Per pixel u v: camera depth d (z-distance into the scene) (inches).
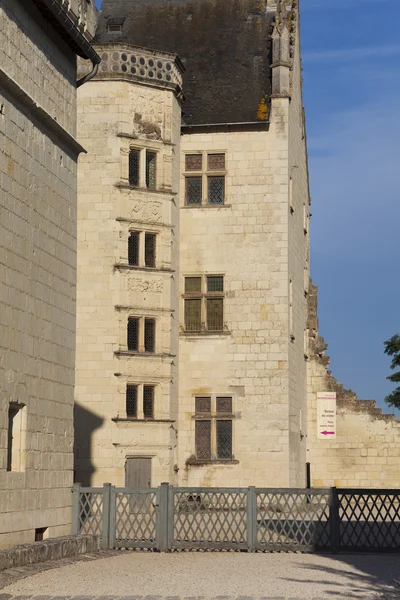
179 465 1576.0
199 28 1768.0
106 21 1803.6
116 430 1444.4
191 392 1590.8
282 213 1608.0
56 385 921.5
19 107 839.1
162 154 1531.7
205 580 719.7
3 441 796.0
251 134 1627.7
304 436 1804.9
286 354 1584.6
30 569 761.6
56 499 916.0
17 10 841.5
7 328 804.0
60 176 944.9
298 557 904.9
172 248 1537.9
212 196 1630.2
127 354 1461.6
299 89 1831.9
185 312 1610.5
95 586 683.4
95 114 1491.1
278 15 1665.8
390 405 1797.5
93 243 1477.6
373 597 634.8
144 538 966.4
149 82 1513.3
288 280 1605.6
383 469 1849.2
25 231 848.9
